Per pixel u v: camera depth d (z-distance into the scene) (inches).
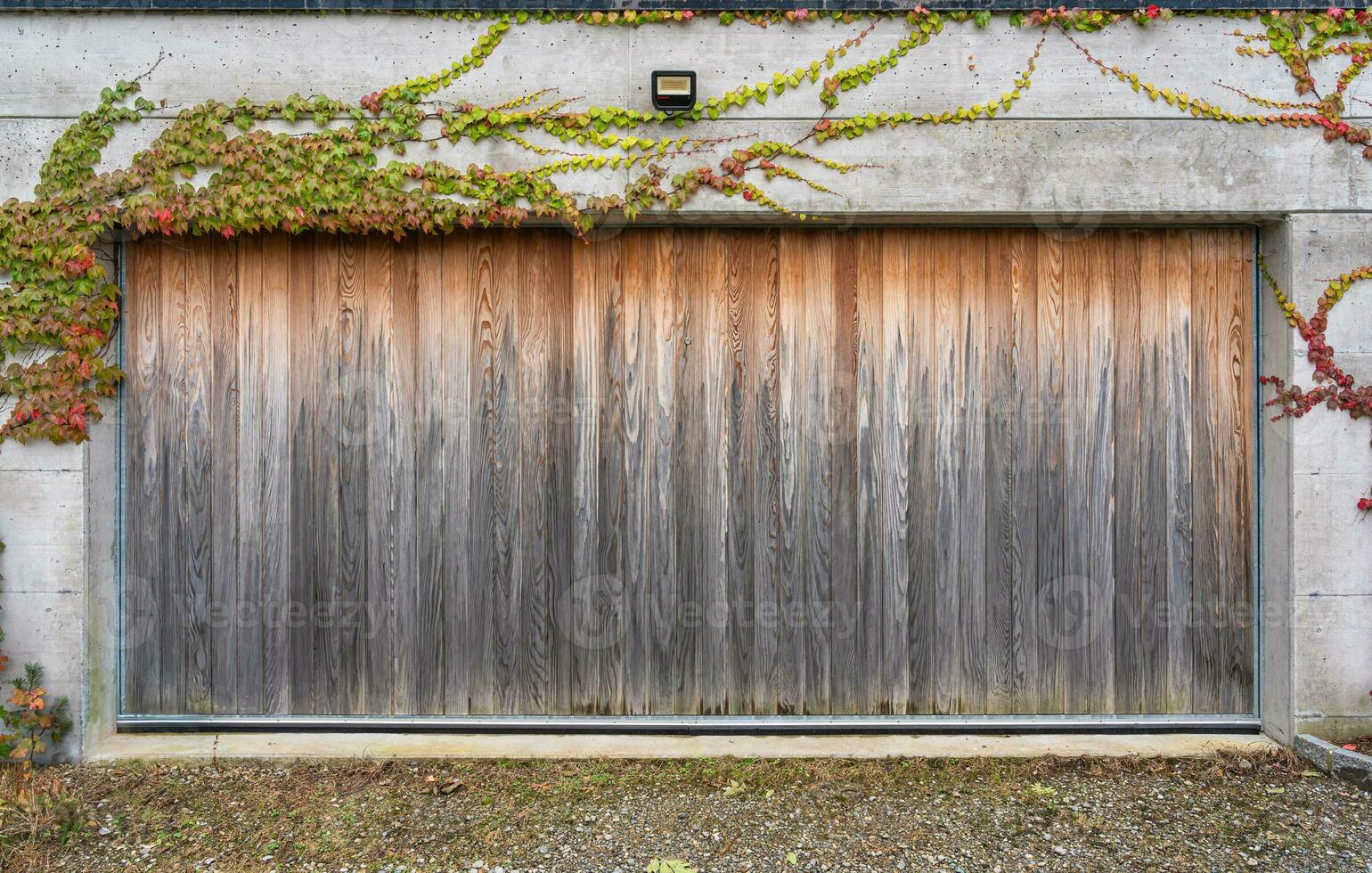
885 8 123.4
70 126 123.5
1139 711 132.3
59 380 124.0
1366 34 124.0
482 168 124.6
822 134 124.3
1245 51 123.6
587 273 132.0
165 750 127.6
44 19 123.5
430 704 134.0
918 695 133.0
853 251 132.0
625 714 133.6
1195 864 101.0
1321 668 125.8
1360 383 124.4
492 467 132.7
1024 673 133.1
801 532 132.8
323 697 133.5
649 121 124.7
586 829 108.9
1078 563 132.6
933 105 124.5
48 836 106.5
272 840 106.5
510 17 124.3
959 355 132.0
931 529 132.9
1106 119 124.4
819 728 132.4
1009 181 124.6
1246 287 131.6
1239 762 123.1
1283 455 127.1
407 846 105.3
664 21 124.0
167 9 123.2
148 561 132.1
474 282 132.0
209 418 132.0
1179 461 132.0
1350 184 124.1
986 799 115.6
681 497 132.6
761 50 124.5
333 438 132.2
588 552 132.9
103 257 128.0
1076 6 123.4
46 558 124.5
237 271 131.6
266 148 123.5
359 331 132.0
